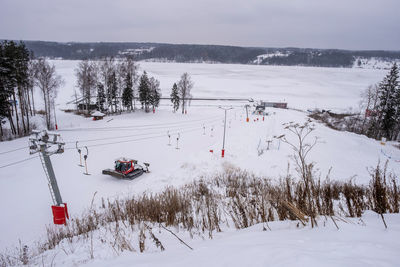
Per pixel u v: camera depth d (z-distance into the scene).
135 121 39.44
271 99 88.94
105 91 52.50
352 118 51.31
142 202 6.34
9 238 8.21
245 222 3.94
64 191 12.91
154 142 25.03
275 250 2.01
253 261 1.87
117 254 3.50
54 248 4.88
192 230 4.29
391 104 42.19
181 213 5.16
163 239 3.97
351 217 3.09
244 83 131.88
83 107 55.75
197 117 47.38
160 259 2.59
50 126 33.69
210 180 12.06
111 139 25.69
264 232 2.83
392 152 24.55
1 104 27.38
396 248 1.81
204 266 1.99
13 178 14.73
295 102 83.56
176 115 48.56
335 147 23.03
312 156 18.72
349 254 1.77
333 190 5.51
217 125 38.06
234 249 2.28
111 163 18.25
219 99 84.44
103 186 13.74
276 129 32.62
